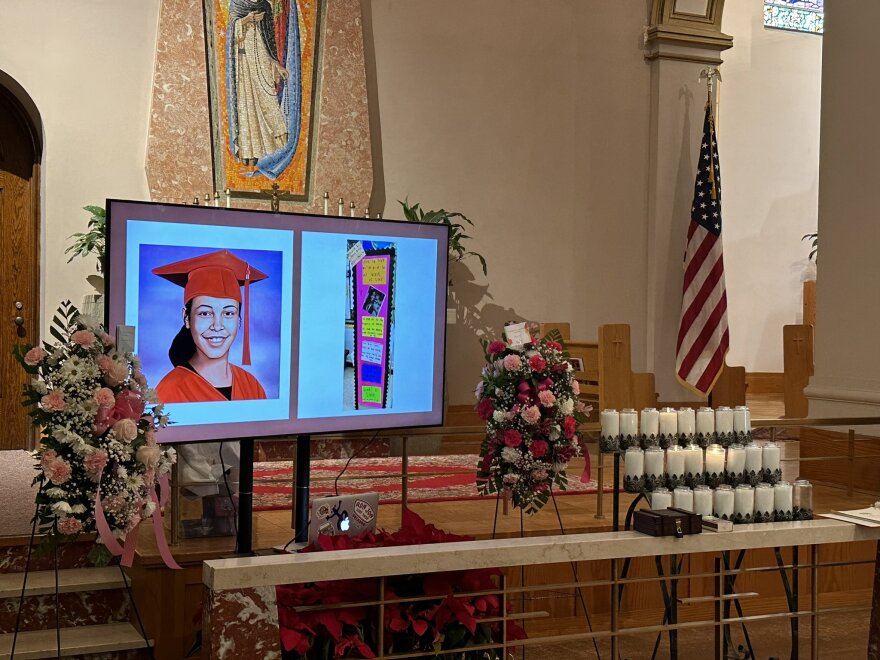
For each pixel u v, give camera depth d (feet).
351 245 13.00
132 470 10.68
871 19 20.85
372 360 13.33
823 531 11.51
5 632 13.79
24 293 25.41
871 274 20.72
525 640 10.64
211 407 12.08
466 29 28.84
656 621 16.33
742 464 12.88
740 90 39.14
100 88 24.70
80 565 15.20
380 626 9.84
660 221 30.68
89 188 24.64
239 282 12.17
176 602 13.38
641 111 30.86
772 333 39.75
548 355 14.19
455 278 28.78
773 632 15.87
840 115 21.50
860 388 20.81
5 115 25.23
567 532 15.90
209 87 25.14
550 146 29.86
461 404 28.63
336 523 11.93
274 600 9.03
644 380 21.18
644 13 30.73
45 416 10.43
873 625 11.71
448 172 28.68
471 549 9.92
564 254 30.07
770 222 39.68
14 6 24.00
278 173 25.80
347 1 26.48
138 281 11.50
